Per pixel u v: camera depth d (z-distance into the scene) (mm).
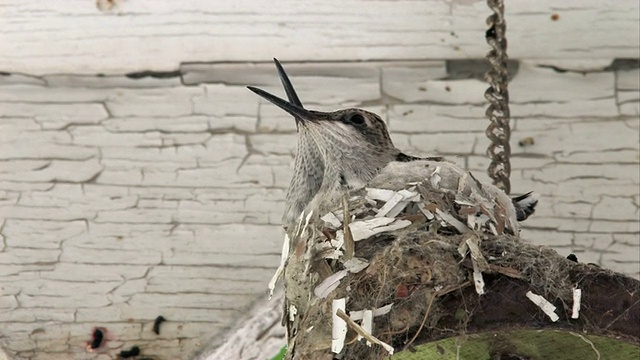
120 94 7391
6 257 7340
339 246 5535
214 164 7410
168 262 7355
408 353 5098
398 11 7070
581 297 4570
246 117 7402
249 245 7363
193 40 7188
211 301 7309
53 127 7383
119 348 7281
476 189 6020
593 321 4531
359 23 7133
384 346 4797
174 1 7059
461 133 7352
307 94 7398
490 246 5078
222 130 7406
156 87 7379
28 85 7371
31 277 7332
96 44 7184
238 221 7387
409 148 7387
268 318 7191
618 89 7238
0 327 7285
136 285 7344
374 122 7055
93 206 7387
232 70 7359
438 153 7375
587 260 7332
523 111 7324
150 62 7281
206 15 7109
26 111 7371
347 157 6883
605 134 7273
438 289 4844
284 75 6898
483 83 7277
